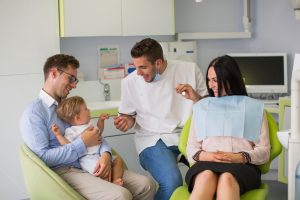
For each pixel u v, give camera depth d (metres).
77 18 3.85
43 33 3.73
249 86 4.60
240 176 2.40
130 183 2.74
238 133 2.60
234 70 2.70
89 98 4.26
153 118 3.14
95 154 2.72
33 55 3.71
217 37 4.70
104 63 4.40
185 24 4.80
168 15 4.33
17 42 3.63
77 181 2.61
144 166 3.06
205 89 3.21
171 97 3.12
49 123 2.67
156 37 4.65
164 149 3.04
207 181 2.38
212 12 4.87
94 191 2.56
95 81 4.29
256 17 4.84
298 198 2.28
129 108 3.20
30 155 2.54
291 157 2.29
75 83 2.78
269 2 4.71
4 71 3.60
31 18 3.67
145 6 4.20
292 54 4.61
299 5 4.29
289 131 2.37
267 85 4.58
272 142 2.63
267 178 4.44
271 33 4.74
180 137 2.82
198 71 3.21
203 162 2.53
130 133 3.99
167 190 2.80
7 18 3.57
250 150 2.57
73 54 4.23
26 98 3.71
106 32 4.01
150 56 2.91
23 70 3.68
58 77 2.69
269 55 4.58
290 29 4.59
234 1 4.89
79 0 3.85
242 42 4.91
